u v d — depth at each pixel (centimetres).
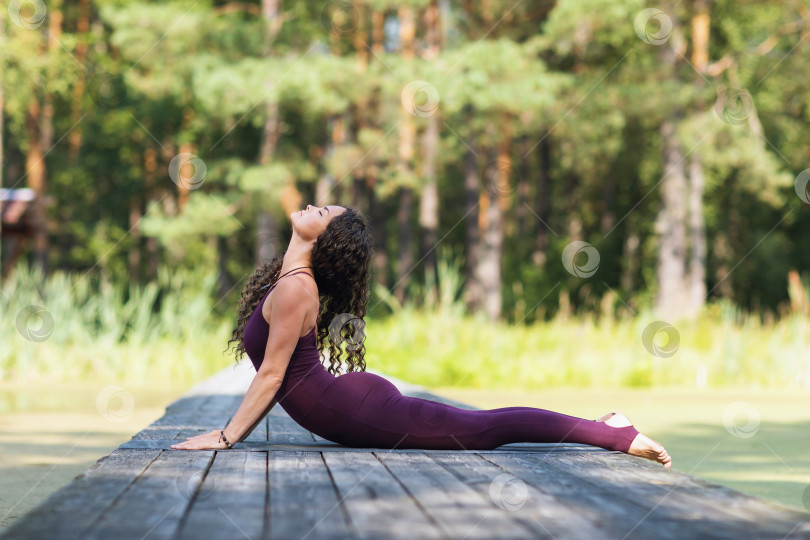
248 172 2030
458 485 297
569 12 1805
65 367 1427
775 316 3030
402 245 2602
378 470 329
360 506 262
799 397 1083
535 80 1812
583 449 404
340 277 412
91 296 1680
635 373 1366
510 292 2606
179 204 2986
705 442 629
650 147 2520
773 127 2397
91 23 2867
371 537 224
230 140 2600
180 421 509
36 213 2092
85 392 1142
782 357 1385
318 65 1864
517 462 354
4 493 436
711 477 482
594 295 2595
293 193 2330
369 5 1988
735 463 533
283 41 2023
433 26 2191
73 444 624
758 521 245
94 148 3105
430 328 1442
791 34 2259
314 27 2127
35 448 604
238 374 906
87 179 3175
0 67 1942
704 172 2623
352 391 398
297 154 2203
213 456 362
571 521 244
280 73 1872
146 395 1092
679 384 1378
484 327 1512
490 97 1783
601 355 1432
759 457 557
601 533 231
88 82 2572
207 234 2145
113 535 221
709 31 2464
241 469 329
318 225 405
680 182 2059
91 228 3206
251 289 434
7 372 1405
